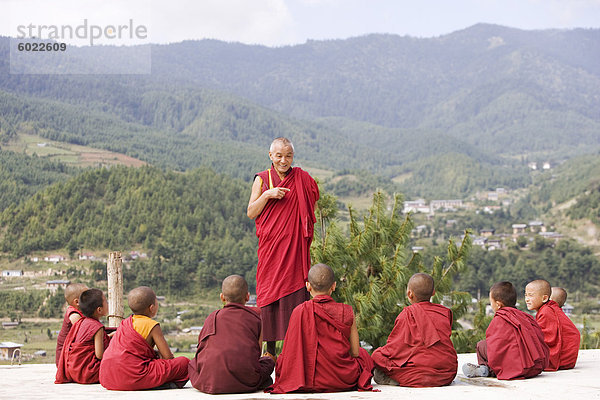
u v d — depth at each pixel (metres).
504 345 5.74
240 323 5.14
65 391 5.26
